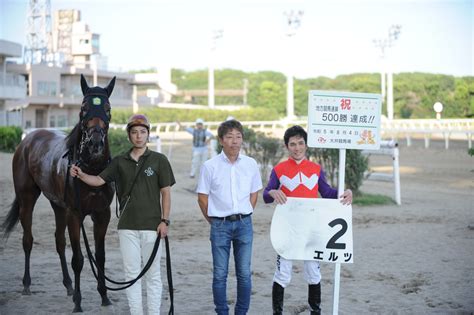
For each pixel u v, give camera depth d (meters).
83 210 5.86
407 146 31.39
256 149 15.27
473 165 22.42
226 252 5.12
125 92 67.12
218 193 5.11
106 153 5.82
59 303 6.14
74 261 5.84
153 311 5.15
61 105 54.09
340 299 6.21
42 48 58.53
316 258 5.02
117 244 9.05
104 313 5.81
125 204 5.16
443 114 57.75
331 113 4.93
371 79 78.94
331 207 5.03
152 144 34.09
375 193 14.67
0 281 6.96
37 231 9.88
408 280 6.92
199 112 57.53
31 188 7.02
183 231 10.02
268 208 12.55
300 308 5.91
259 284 6.81
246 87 92.75
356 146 4.98
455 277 7.03
